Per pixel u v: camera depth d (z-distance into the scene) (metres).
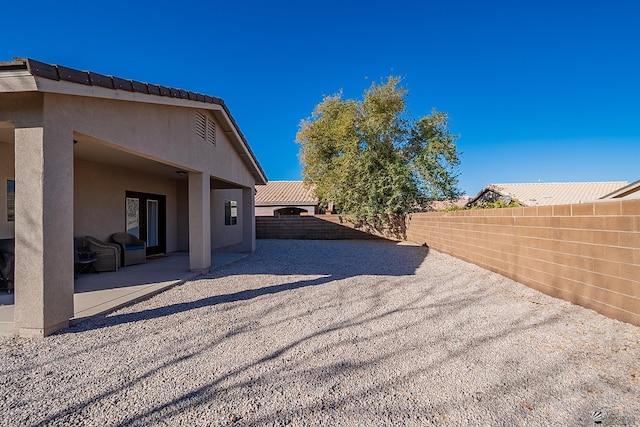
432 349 4.11
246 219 14.59
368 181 21.92
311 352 4.03
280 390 3.15
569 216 5.89
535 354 3.93
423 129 23.12
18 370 3.53
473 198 32.22
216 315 5.50
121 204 10.95
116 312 5.64
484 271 9.35
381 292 7.14
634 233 4.53
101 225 10.05
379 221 22.27
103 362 3.73
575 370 3.52
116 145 5.86
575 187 32.44
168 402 2.94
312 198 29.73
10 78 4.15
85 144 7.26
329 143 25.48
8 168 7.19
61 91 4.47
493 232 9.15
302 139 27.72
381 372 3.52
